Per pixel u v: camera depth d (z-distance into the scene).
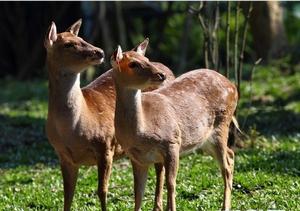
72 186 11.31
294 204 11.69
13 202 13.16
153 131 10.57
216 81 11.74
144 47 11.01
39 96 27.34
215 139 11.72
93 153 11.14
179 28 36.22
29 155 17.39
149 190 13.10
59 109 10.86
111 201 12.80
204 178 13.41
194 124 11.19
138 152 10.65
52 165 16.34
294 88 23.59
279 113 20.19
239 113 20.28
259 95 23.19
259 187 12.84
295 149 15.80
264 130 18.25
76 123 10.90
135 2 36.50
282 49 28.55
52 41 10.84
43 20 34.94
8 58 35.72
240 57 16.17
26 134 19.75
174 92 11.22
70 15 34.94
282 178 13.16
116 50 10.38
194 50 35.25
